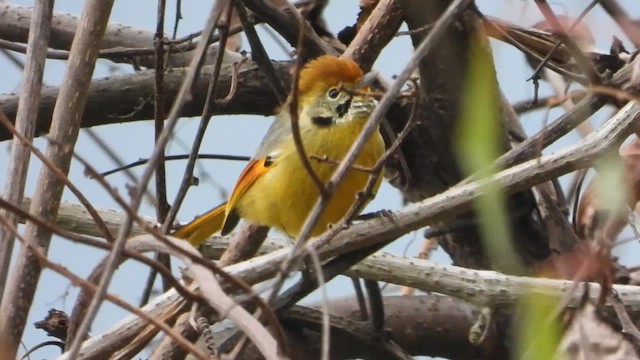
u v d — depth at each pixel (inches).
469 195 345.7
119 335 357.4
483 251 486.0
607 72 402.0
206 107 400.5
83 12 364.8
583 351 321.4
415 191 498.0
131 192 456.4
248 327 259.9
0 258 335.3
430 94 445.1
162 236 263.9
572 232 443.8
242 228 462.3
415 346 507.2
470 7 404.5
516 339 433.1
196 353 265.4
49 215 350.9
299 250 272.8
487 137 257.8
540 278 415.8
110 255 255.8
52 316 418.9
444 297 511.5
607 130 342.3
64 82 360.8
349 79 446.6
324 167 434.3
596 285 373.1
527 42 451.5
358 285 482.6
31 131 349.4
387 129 442.6
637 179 355.9
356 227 353.1
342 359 488.1
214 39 458.9
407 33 437.7
